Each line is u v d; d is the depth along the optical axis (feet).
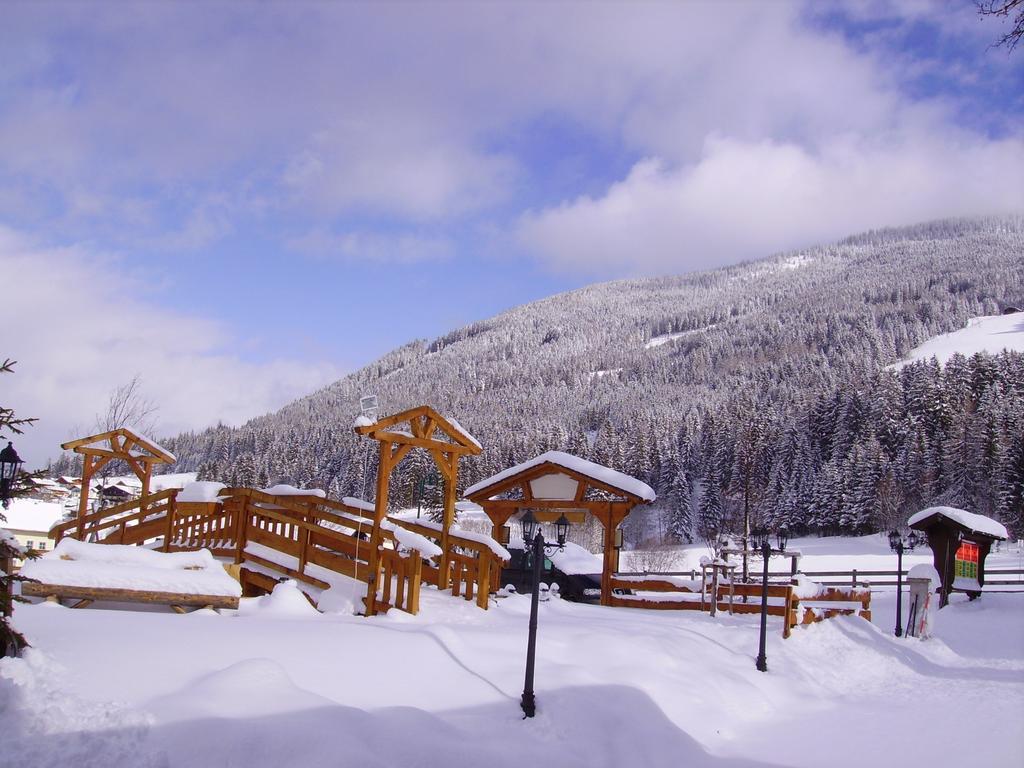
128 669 24.59
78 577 34.96
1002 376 280.10
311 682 26.43
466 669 30.94
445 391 649.61
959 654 53.21
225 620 33.94
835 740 32.27
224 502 51.67
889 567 150.82
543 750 25.94
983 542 79.97
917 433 244.01
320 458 334.85
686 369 591.78
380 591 44.01
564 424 414.21
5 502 24.52
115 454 60.59
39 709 20.74
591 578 72.95
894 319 570.87
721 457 265.95
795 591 50.47
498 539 71.72
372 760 21.94
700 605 61.87
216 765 20.47
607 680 32.55
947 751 30.45
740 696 36.91
